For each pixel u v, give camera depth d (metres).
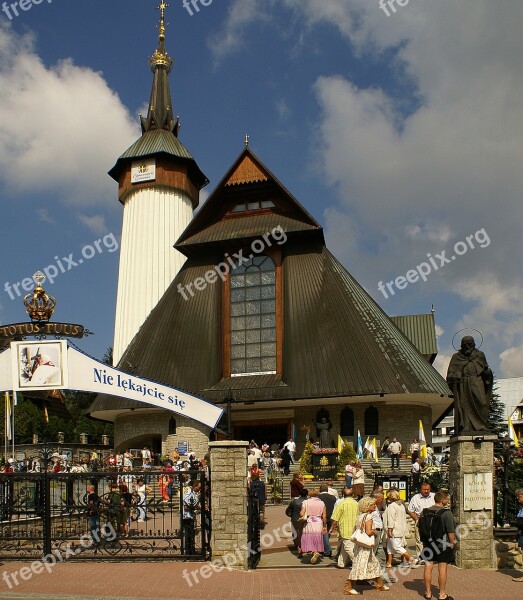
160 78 63.41
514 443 21.75
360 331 43.72
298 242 48.28
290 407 44.34
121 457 34.88
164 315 48.62
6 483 18.08
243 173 49.06
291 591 13.95
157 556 17.06
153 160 58.75
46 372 17.95
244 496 16.58
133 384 18.16
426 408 44.72
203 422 18.28
